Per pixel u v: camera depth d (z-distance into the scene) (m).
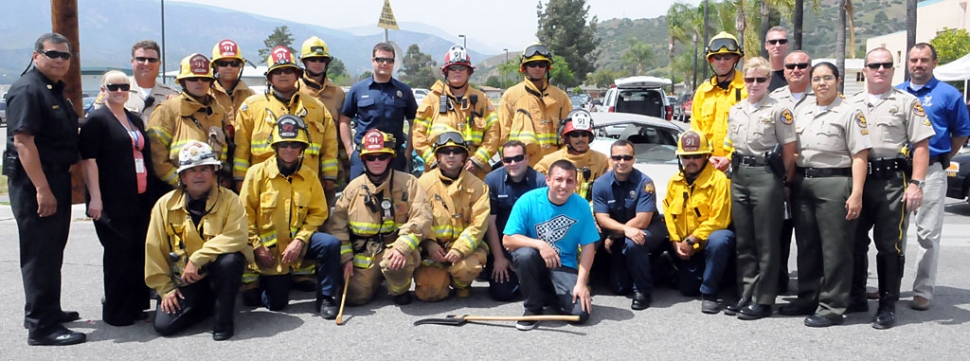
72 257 7.27
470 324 5.13
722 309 5.49
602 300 5.77
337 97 6.82
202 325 5.14
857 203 4.81
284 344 4.73
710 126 6.04
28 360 4.43
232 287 4.81
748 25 35.88
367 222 5.48
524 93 6.73
